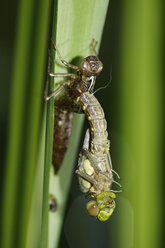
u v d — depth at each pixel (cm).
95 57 37
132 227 40
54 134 38
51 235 38
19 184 37
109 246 45
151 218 40
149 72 40
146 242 40
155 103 40
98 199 37
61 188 38
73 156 38
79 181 38
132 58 40
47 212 35
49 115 35
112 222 45
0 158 46
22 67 37
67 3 36
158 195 41
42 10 36
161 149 43
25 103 37
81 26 36
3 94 47
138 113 40
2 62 47
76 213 46
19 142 37
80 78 37
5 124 46
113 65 48
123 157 42
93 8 36
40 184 39
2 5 48
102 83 48
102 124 38
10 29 48
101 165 38
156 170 40
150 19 40
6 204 38
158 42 40
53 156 38
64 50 36
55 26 35
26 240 38
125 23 40
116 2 48
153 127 40
